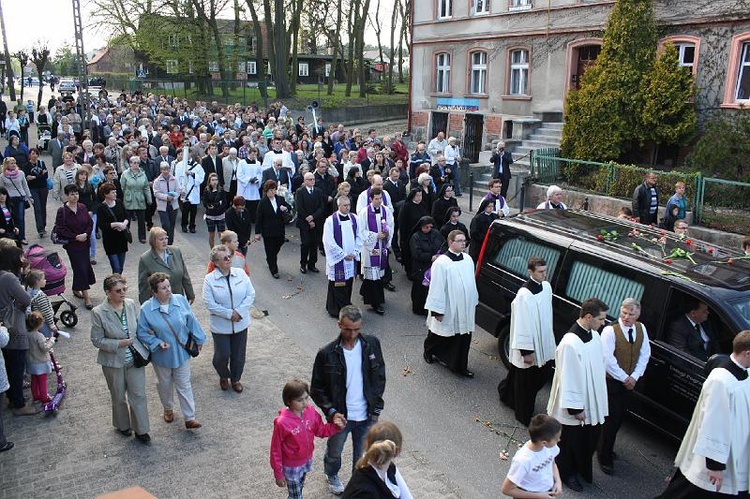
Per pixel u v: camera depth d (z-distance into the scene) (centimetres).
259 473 616
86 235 984
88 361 846
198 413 725
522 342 691
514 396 726
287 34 4169
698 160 1590
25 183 1286
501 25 2359
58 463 625
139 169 1329
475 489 606
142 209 1341
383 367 573
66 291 1091
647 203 1286
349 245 1015
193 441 668
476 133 2544
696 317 633
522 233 840
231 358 767
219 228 1319
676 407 629
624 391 625
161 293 649
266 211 1181
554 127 2150
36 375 707
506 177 1794
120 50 8106
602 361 595
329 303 1034
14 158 1387
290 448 519
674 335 639
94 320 634
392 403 766
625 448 684
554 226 834
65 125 1831
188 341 673
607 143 1719
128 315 645
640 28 1719
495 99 2434
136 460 633
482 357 906
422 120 2770
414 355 898
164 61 4741
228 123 2480
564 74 2170
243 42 4941
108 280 632
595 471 643
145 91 5191
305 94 4400
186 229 1527
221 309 734
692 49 1800
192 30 4181
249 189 1483
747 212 1370
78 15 2255
